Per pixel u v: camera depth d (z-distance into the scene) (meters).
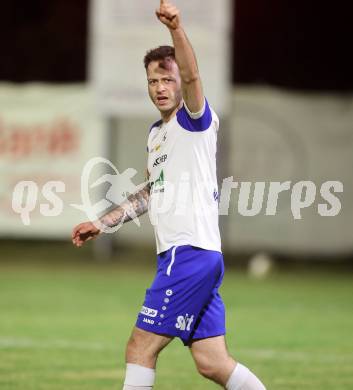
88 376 24.61
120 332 32.00
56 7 72.75
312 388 23.48
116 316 35.72
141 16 49.50
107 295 41.53
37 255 56.34
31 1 72.88
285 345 29.92
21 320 34.44
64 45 71.69
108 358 27.20
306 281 47.59
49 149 53.16
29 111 53.38
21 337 30.73
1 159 53.53
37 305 38.28
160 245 16.69
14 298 40.22
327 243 53.00
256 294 42.66
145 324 16.44
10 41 71.81
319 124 52.59
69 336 31.05
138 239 55.81
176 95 16.70
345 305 39.44
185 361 27.11
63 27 72.00
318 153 52.59
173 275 16.36
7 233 53.44
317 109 52.56
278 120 52.75
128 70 49.88
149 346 16.42
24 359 26.89
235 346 29.67
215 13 48.91
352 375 25.17
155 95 16.73
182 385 23.75
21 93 53.50
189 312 16.38
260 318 35.81
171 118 16.81
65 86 53.22
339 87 75.06
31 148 53.25
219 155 52.78
